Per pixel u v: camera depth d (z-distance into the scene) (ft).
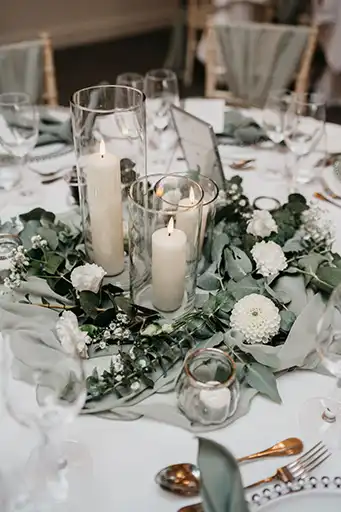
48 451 2.30
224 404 2.38
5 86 6.56
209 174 3.78
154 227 2.83
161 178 3.02
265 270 2.98
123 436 2.41
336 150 4.85
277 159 4.73
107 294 2.95
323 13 9.96
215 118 5.09
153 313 2.87
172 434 2.43
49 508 2.11
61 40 16.02
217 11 11.10
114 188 3.00
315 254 3.14
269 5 11.23
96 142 3.12
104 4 16.40
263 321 2.68
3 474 2.23
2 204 4.07
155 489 2.22
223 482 1.84
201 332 2.79
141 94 3.23
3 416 2.45
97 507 2.14
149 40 16.83
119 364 2.57
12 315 2.77
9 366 2.17
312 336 2.72
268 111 4.86
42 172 4.47
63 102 12.65
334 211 4.03
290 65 6.97
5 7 14.62
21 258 3.08
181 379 2.45
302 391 2.64
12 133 4.31
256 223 3.29
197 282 3.12
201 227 2.99
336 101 11.40
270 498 2.11
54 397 2.13
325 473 2.28
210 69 7.14
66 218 3.74
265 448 2.38
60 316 2.84
